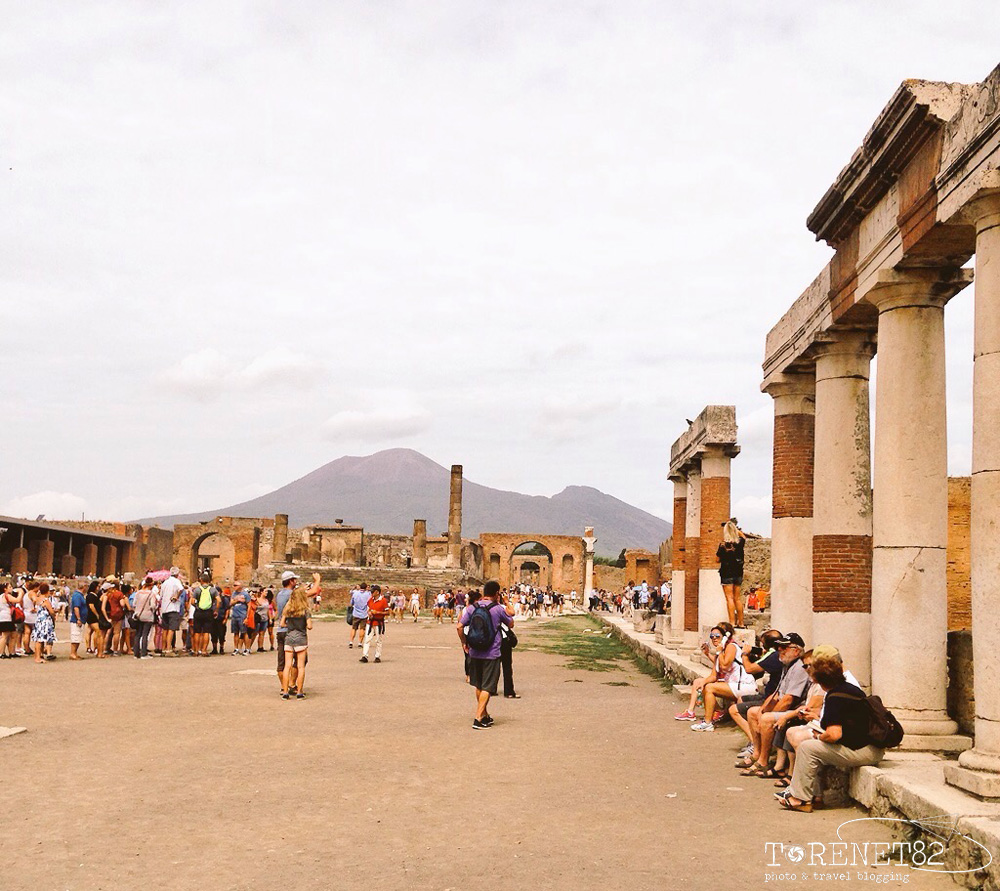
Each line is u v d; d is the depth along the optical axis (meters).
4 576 46.47
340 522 100.19
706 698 14.32
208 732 13.29
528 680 21.88
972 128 8.95
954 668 11.12
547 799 9.51
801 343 14.84
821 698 10.07
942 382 11.13
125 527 81.81
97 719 14.35
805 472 16.23
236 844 7.82
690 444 25.20
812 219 13.38
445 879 6.94
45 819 8.55
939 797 7.86
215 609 27.19
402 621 51.88
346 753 11.86
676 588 28.20
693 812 9.06
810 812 9.13
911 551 10.77
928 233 10.02
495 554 100.62
